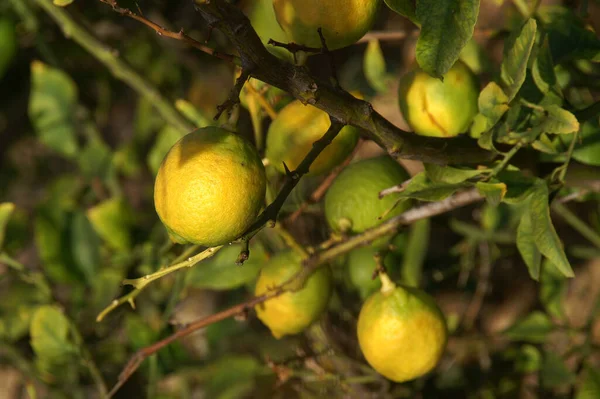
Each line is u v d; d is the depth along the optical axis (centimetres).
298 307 131
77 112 169
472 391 163
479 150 121
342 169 134
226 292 181
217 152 111
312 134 122
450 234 179
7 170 198
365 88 177
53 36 178
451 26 111
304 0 115
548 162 127
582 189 135
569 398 160
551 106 118
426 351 127
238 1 134
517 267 181
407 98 126
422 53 111
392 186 131
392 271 148
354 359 148
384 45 183
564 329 155
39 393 173
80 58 182
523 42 118
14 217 169
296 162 123
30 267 186
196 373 161
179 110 157
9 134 198
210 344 164
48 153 201
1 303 165
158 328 156
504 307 180
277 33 130
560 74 142
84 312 161
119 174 177
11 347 160
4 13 169
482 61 152
